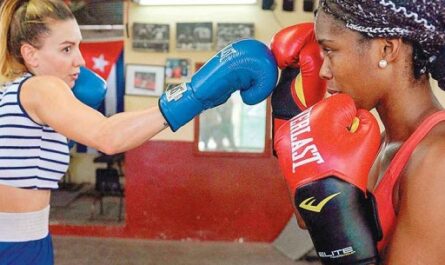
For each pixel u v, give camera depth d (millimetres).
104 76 5039
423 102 779
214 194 4570
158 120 1095
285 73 1140
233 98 4484
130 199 4641
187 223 4621
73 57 1301
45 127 1227
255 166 4520
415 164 714
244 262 4055
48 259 1347
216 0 4371
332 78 807
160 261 4047
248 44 1079
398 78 765
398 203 741
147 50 4516
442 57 751
